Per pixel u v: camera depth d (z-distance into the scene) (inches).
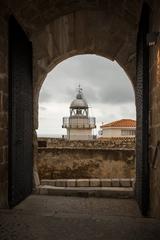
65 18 306.2
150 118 205.6
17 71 234.1
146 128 208.2
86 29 306.3
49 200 266.4
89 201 268.5
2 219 167.5
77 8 280.1
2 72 217.5
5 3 208.4
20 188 247.3
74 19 306.0
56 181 346.0
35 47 306.8
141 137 217.9
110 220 169.3
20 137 245.0
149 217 196.9
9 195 221.8
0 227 152.2
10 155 220.5
